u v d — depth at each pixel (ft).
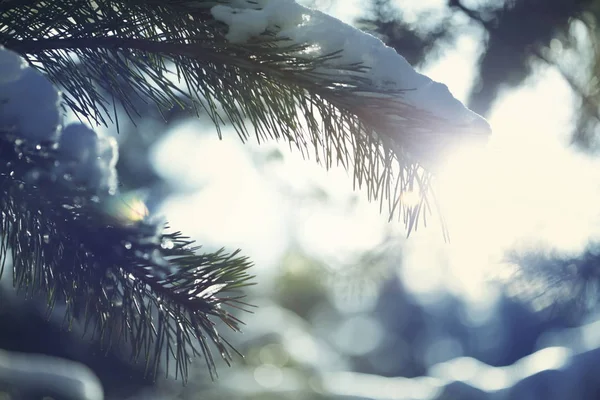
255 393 16.05
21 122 2.74
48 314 3.12
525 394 10.48
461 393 11.16
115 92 3.53
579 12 7.00
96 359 14.99
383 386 14.79
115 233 2.95
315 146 3.40
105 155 2.87
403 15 6.74
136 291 3.09
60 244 2.96
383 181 3.33
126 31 3.40
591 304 6.55
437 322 36.17
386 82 3.27
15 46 3.34
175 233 3.14
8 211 2.90
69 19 3.47
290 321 21.26
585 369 10.29
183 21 3.37
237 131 3.47
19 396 11.22
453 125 3.22
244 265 3.15
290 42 3.28
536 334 16.96
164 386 15.39
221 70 3.38
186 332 3.17
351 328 38.11
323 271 11.00
